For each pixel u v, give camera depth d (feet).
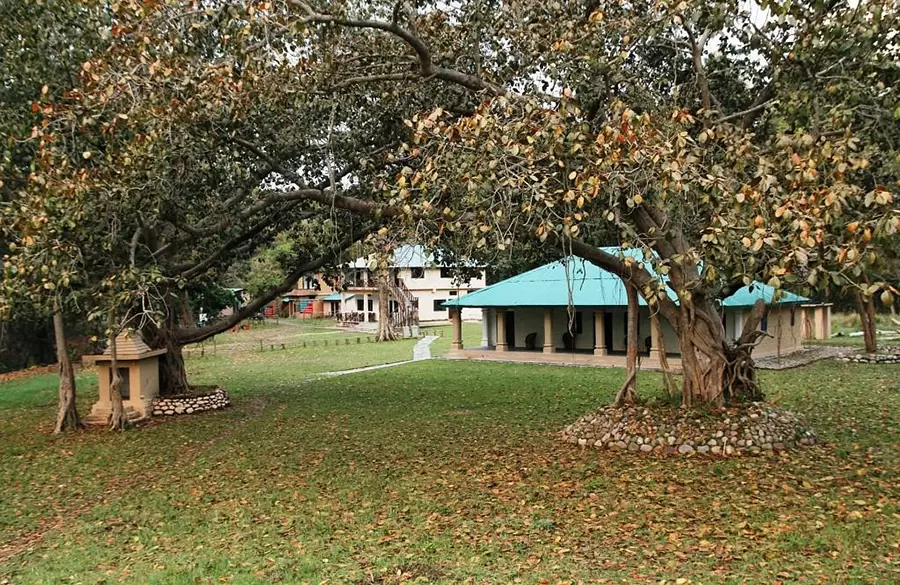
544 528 22.94
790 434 32.71
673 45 34.50
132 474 34.50
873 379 59.16
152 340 53.72
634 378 37.68
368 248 34.09
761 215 21.43
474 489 28.17
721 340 35.47
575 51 31.42
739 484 26.68
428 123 26.14
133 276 35.70
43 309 37.83
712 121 31.01
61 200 30.76
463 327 166.09
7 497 30.94
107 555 22.59
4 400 64.23
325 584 18.89
